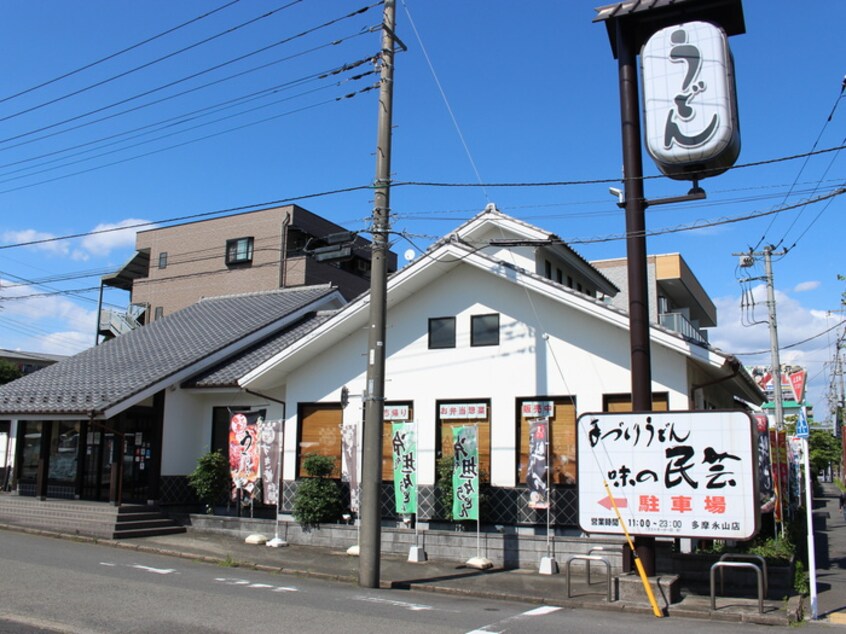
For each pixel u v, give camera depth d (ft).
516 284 48.91
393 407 51.80
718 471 32.71
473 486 44.09
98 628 25.50
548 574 40.47
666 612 31.42
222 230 131.95
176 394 61.26
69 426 66.85
